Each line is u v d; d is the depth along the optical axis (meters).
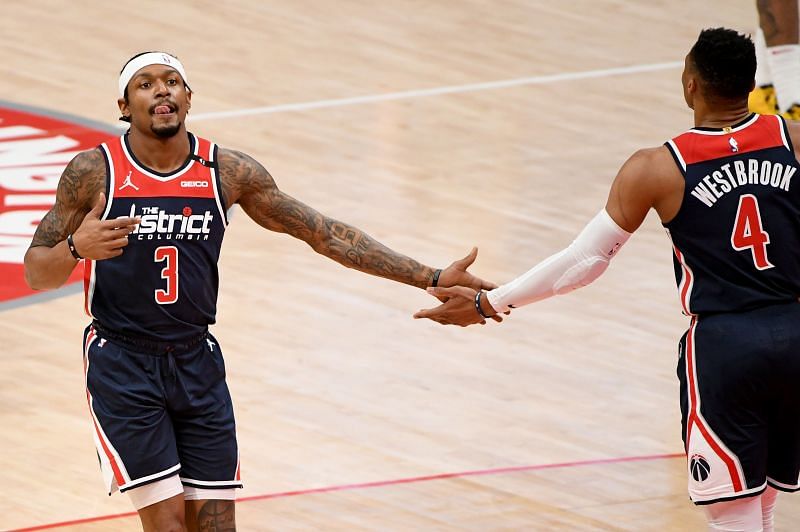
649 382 25.89
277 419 24.03
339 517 20.56
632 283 30.73
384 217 33.75
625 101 43.03
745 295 15.88
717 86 16.12
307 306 29.14
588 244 16.75
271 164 37.03
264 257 31.72
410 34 48.41
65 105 40.69
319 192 35.28
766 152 16.02
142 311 16.34
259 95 42.38
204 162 16.55
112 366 16.41
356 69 45.00
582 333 28.08
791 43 24.91
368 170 36.91
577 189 36.06
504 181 36.50
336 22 49.22
